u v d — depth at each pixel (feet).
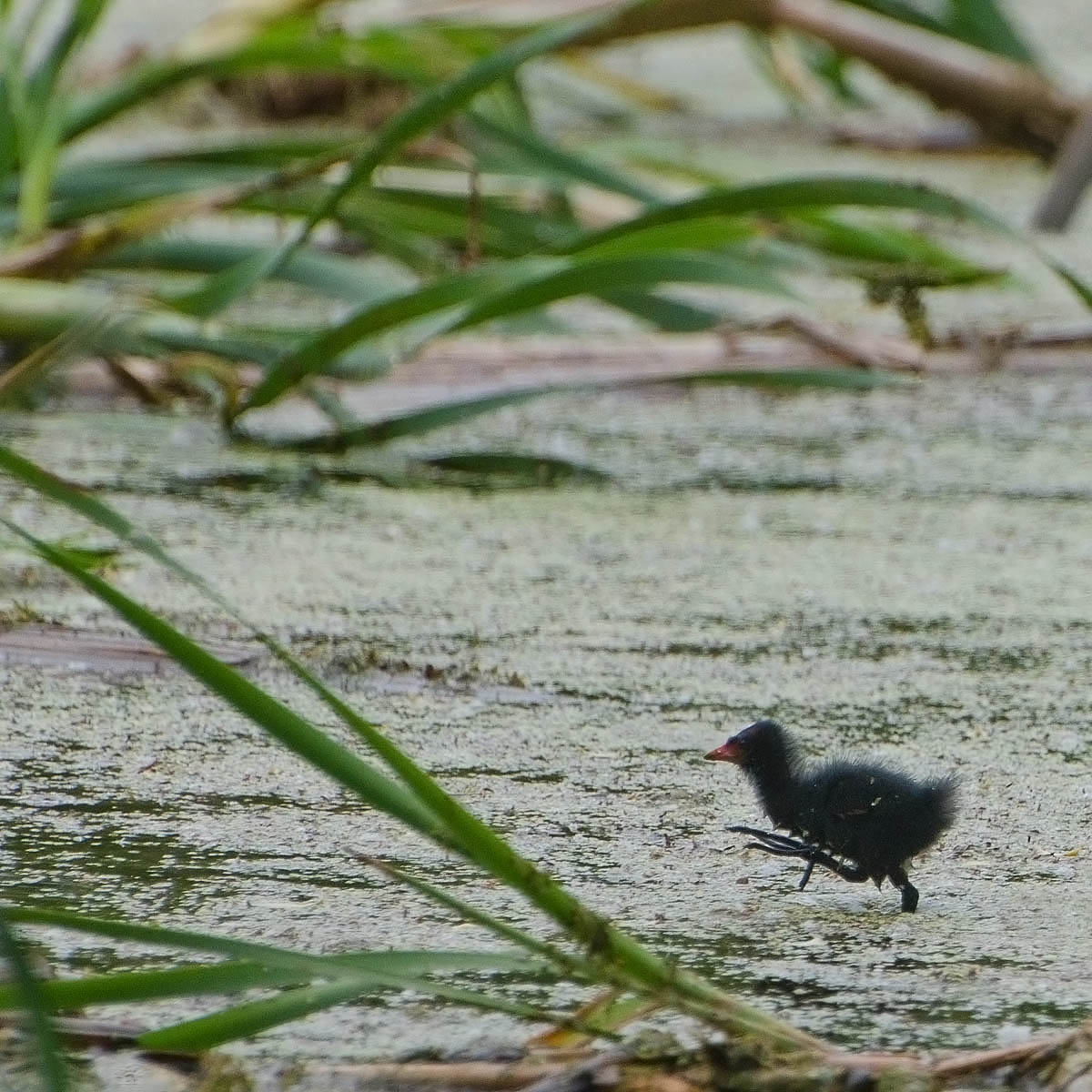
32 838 21.29
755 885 20.66
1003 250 55.47
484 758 24.23
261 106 68.33
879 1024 17.22
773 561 32.94
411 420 37.19
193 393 40.86
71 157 59.47
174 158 45.11
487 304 34.76
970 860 21.45
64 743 24.31
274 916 19.36
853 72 81.46
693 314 43.75
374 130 67.36
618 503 36.17
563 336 45.37
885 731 25.45
